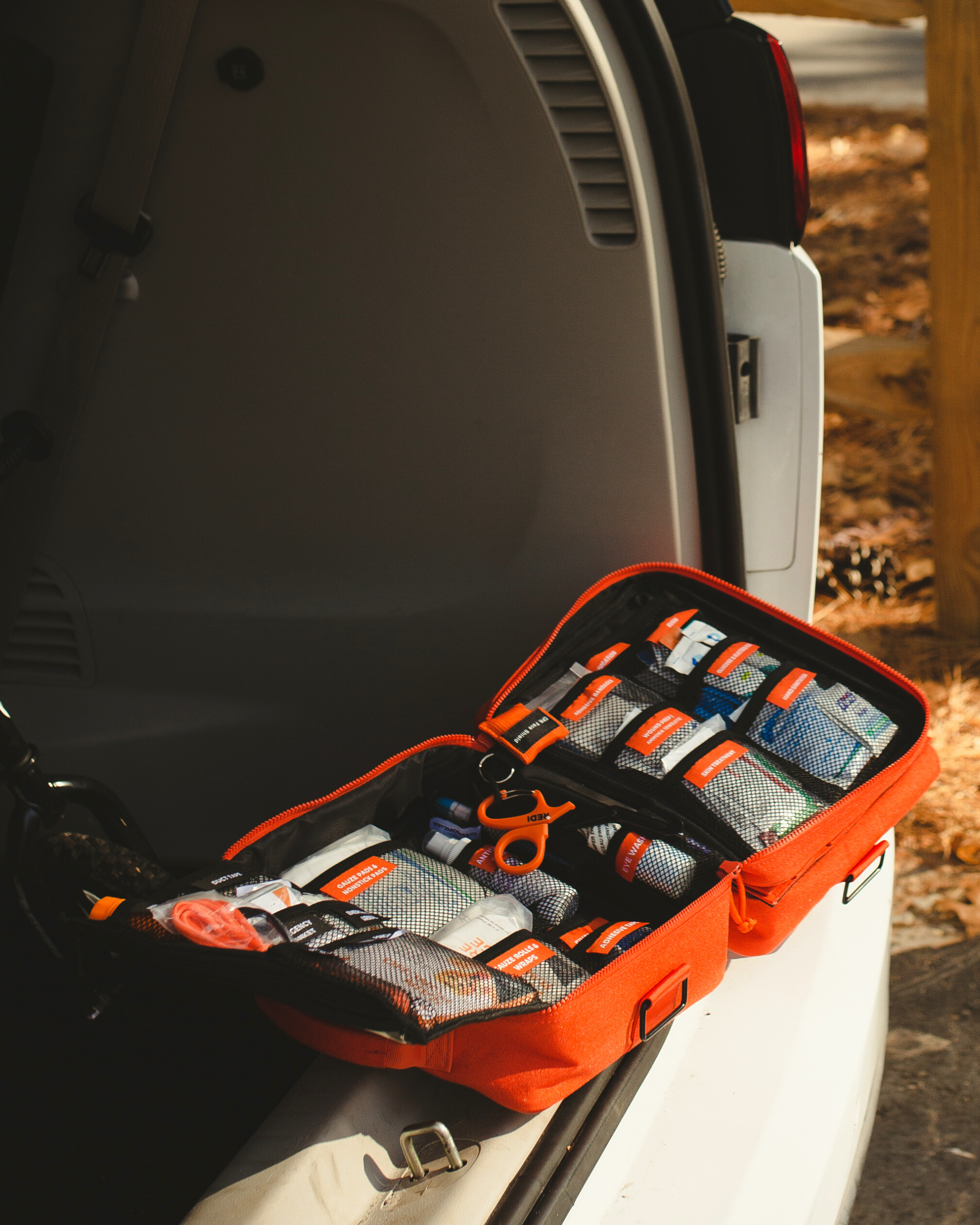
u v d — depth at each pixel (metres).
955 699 2.86
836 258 5.12
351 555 1.58
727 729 1.32
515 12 1.18
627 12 1.18
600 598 1.44
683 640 1.39
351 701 1.66
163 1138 1.49
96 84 1.33
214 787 1.76
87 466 1.58
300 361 1.45
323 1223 0.90
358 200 1.33
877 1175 1.72
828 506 3.71
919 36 7.55
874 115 6.39
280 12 1.24
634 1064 1.07
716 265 1.31
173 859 1.83
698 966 1.10
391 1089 1.00
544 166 1.26
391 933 1.04
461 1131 0.99
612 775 1.27
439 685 1.62
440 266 1.35
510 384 1.40
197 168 1.35
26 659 1.73
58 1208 1.40
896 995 2.05
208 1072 1.58
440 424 1.45
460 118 1.25
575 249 1.30
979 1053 1.92
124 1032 1.64
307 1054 1.60
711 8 1.34
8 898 1.88
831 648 1.40
